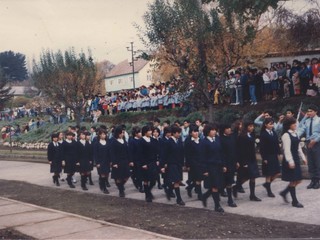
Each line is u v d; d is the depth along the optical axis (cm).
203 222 744
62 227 771
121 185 1102
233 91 2031
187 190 1036
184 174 1397
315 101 1666
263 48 1922
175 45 1552
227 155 870
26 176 1702
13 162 2375
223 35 1532
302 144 1095
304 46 2095
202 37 1511
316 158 964
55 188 1335
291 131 816
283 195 845
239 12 1379
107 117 2744
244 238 624
